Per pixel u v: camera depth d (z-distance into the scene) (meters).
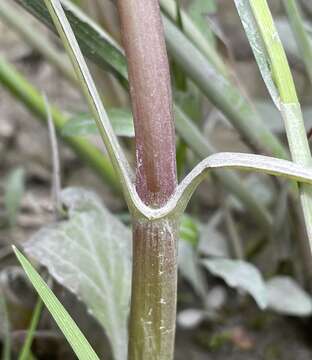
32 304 0.23
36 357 0.24
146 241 0.13
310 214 0.13
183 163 0.24
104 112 0.13
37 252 0.19
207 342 0.28
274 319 0.29
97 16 0.25
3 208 0.34
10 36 0.41
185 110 0.22
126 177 0.13
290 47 0.26
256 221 0.26
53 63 0.30
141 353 0.14
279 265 0.28
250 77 0.36
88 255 0.20
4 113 0.39
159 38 0.13
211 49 0.21
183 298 0.29
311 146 0.21
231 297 0.30
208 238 0.27
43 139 0.38
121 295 0.20
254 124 0.19
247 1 0.14
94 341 0.23
